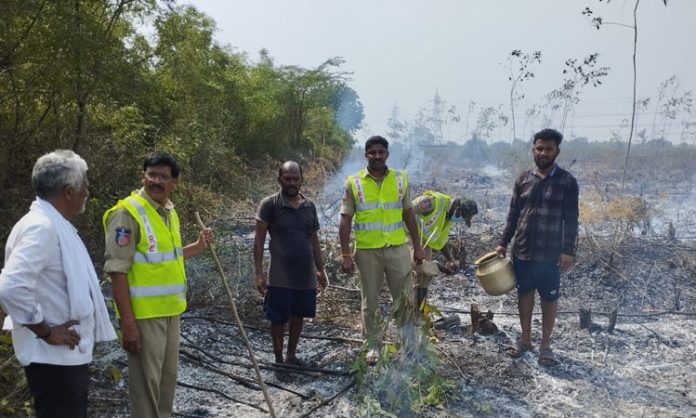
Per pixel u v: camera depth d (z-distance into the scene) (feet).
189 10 31.78
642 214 29.17
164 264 10.18
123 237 9.67
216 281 21.04
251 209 36.17
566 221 14.98
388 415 11.86
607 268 24.08
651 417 12.54
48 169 8.12
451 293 22.56
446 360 15.39
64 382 8.26
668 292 21.99
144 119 29.43
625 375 14.75
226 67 52.19
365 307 15.46
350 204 15.28
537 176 15.42
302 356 15.93
